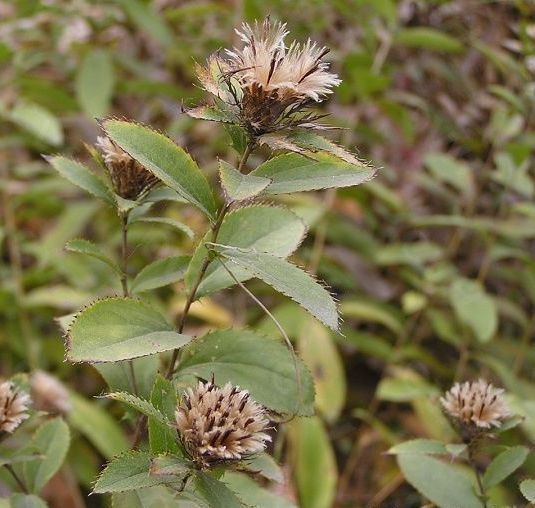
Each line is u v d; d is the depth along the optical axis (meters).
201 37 0.81
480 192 0.75
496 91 0.63
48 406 0.47
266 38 0.32
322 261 0.68
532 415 0.49
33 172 0.76
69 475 0.54
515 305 0.69
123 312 0.32
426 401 0.56
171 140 0.32
